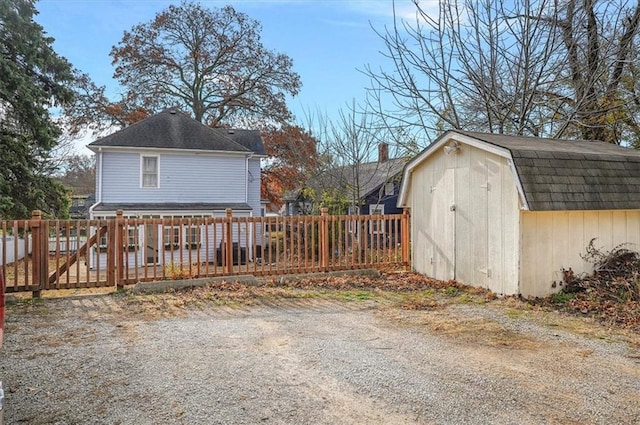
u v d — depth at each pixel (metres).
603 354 4.61
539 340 5.11
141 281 8.31
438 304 7.05
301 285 8.66
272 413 3.25
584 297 6.93
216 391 3.67
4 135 15.35
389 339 5.21
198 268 8.74
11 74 14.15
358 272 9.61
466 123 13.45
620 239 7.85
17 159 15.48
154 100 25.95
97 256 8.09
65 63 15.99
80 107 24.80
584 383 3.83
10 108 15.17
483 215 7.84
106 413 3.25
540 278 7.20
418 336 5.32
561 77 12.24
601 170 7.32
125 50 25.80
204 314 6.50
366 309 6.81
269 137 27.05
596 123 12.45
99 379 3.94
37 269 7.62
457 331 5.52
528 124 12.91
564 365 4.29
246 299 7.50
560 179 6.91
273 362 4.41
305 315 6.45
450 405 3.39
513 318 6.11
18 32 14.69
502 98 12.77
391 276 9.55
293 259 9.44
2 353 4.65
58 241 7.77
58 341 5.11
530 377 3.97
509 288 7.25
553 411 3.28
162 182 18.44
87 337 5.28
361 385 3.80
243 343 5.07
